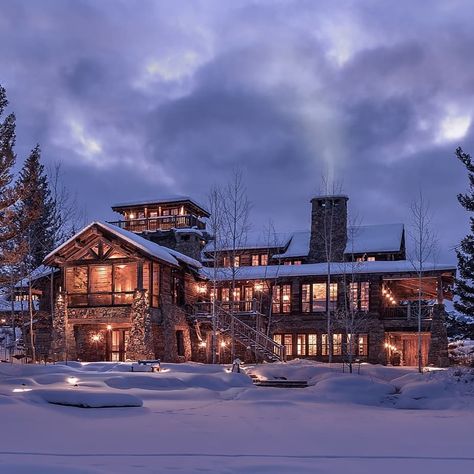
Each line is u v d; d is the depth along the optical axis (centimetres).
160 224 4312
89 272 3288
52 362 2956
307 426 1238
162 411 1461
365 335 3481
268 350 3256
